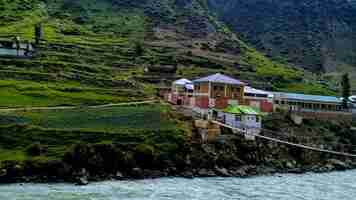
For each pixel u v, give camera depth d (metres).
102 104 167.12
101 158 126.56
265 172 144.75
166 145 138.38
